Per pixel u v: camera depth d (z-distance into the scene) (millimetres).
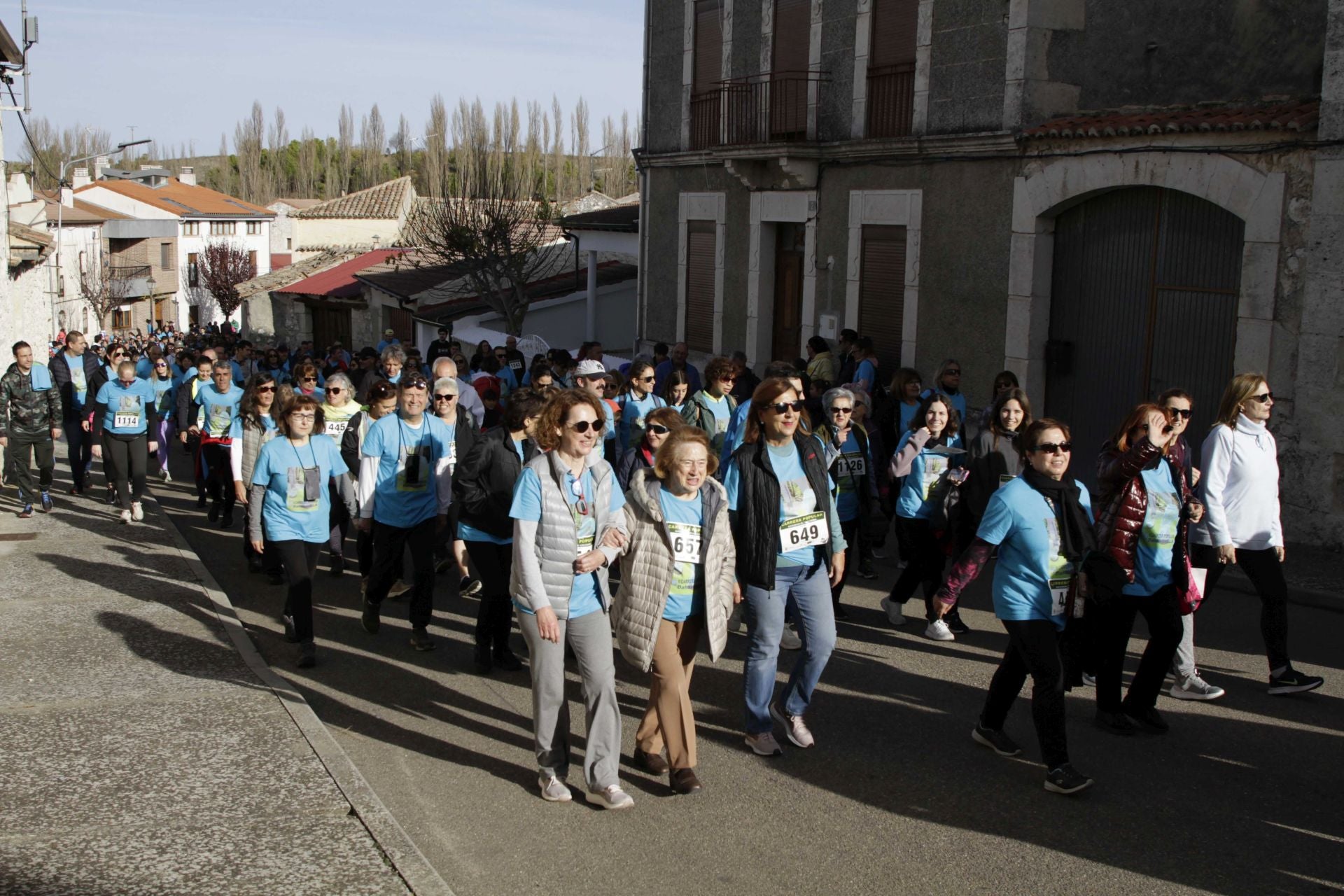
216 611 8609
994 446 7930
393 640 8352
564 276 29094
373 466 8086
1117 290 13086
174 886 4559
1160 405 6672
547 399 7406
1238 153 11336
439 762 6121
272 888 4555
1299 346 10930
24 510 12508
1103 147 12727
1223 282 11969
